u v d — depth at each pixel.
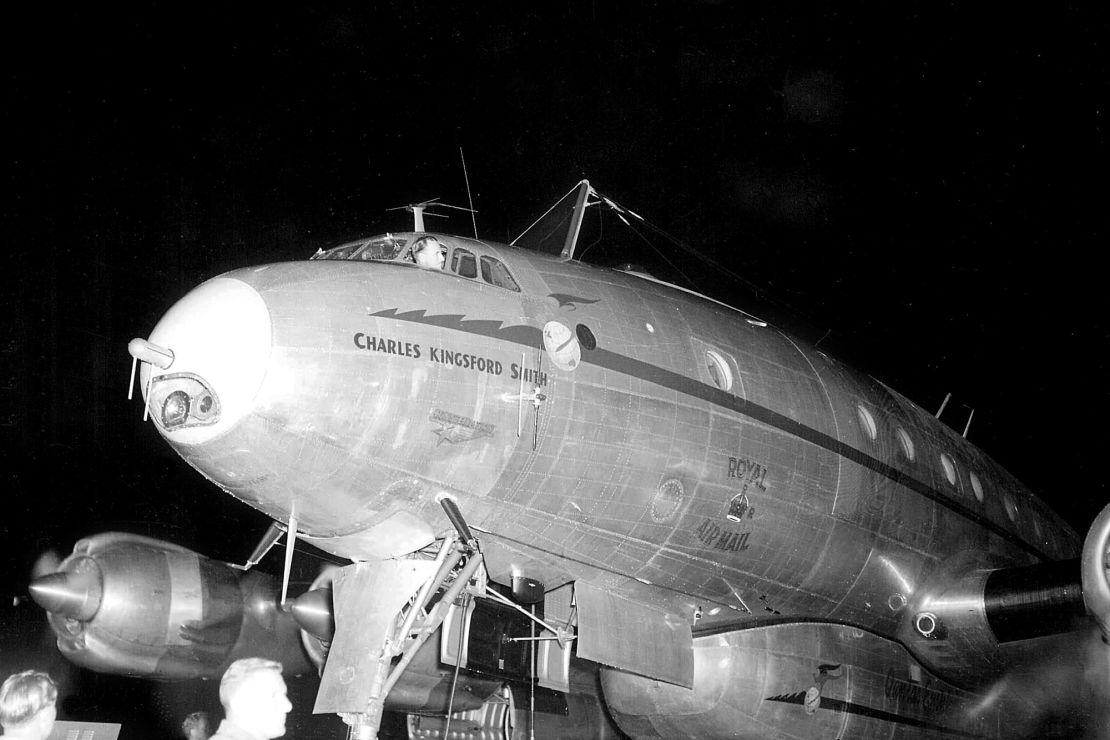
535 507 8.27
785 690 10.14
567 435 8.23
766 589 10.11
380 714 7.66
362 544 8.12
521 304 8.46
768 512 9.70
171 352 7.06
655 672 9.11
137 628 9.11
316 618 9.29
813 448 10.27
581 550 8.72
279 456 7.17
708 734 10.13
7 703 4.55
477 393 7.78
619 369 8.72
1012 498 14.66
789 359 10.87
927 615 11.62
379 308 7.61
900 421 12.30
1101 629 9.82
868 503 10.87
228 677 4.61
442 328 7.81
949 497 12.46
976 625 11.55
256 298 7.27
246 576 10.20
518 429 7.96
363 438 7.32
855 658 10.94
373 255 8.61
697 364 9.47
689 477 8.98
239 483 7.41
